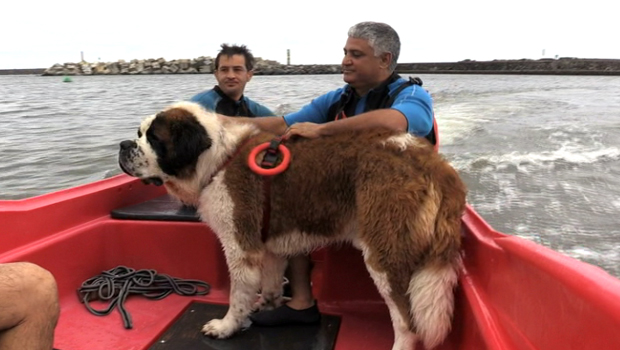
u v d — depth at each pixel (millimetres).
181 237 3705
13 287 2068
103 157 12461
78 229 3568
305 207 2793
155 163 2949
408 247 2488
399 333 2600
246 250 2896
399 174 2533
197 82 56219
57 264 3375
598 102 27297
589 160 12039
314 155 2766
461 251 2807
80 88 47688
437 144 3496
